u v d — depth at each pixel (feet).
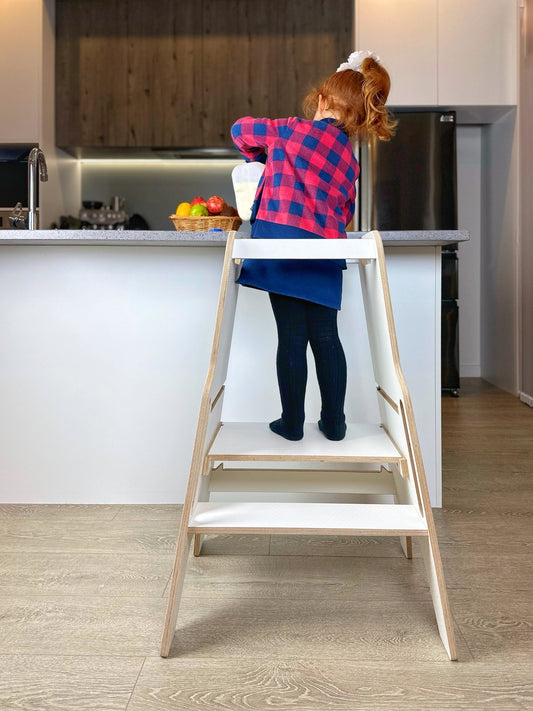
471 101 14.93
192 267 7.36
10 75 14.66
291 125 5.92
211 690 4.03
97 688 4.04
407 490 5.25
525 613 5.01
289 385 5.48
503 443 10.50
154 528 6.73
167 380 7.43
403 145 14.96
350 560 5.99
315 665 4.30
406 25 14.78
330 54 15.42
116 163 17.20
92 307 7.41
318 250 5.00
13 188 14.74
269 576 5.65
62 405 7.48
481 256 18.17
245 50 15.48
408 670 4.25
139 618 4.91
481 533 6.67
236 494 7.32
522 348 14.94
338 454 4.96
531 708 3.86
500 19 14.76
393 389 5.03
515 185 15.26
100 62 15.55
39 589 5.36
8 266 7.39
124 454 7.49
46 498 7.52
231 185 17.17
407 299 7.41
